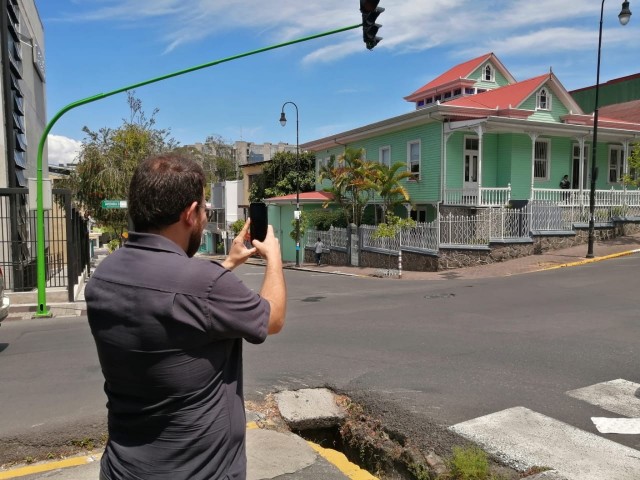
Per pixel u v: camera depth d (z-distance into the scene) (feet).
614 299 35.45
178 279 5.33
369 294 45.42
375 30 36.88
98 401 17.30
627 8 55.42
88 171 80.69
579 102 122.11
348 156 82.38
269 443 13.70
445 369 20.35
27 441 14.24
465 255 63.26
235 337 5.58
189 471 5.33
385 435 15.07
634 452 13.00
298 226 93.30
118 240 86.17
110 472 5.48
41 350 25.55
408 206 76.28
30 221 52.85
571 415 15.48
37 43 70.85
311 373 20.25
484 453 12.89
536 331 26.66
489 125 69.82
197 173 5.99
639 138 82.43
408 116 76.89
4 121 47.01
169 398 5.28
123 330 5.29
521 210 65.82
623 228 73.15
